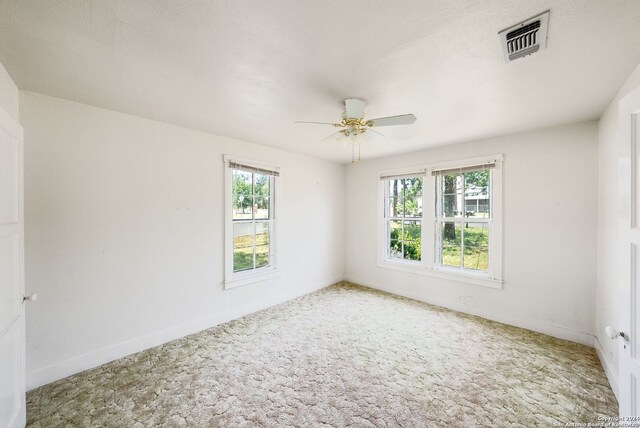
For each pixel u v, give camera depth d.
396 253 4.42
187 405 1.88
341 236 4.99
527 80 1.87
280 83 1.92
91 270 2.33
